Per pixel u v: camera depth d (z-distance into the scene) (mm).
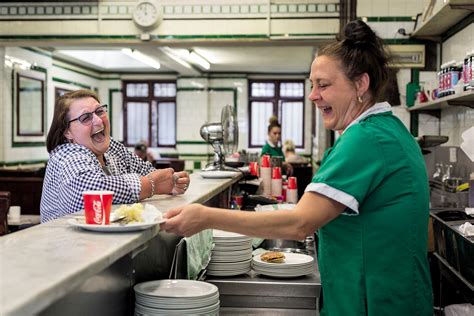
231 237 2521
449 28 5824
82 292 1501
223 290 2443
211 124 4062
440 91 5000
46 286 1028
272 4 7453
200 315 1757
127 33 7668
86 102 2426
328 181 1603
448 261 3709
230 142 4129
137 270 2012
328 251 1772
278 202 4547
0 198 4992
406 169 1668
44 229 1651
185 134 15312
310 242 3270
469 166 5070
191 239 2242
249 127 15938
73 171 2176
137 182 2246
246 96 15586
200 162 15258
